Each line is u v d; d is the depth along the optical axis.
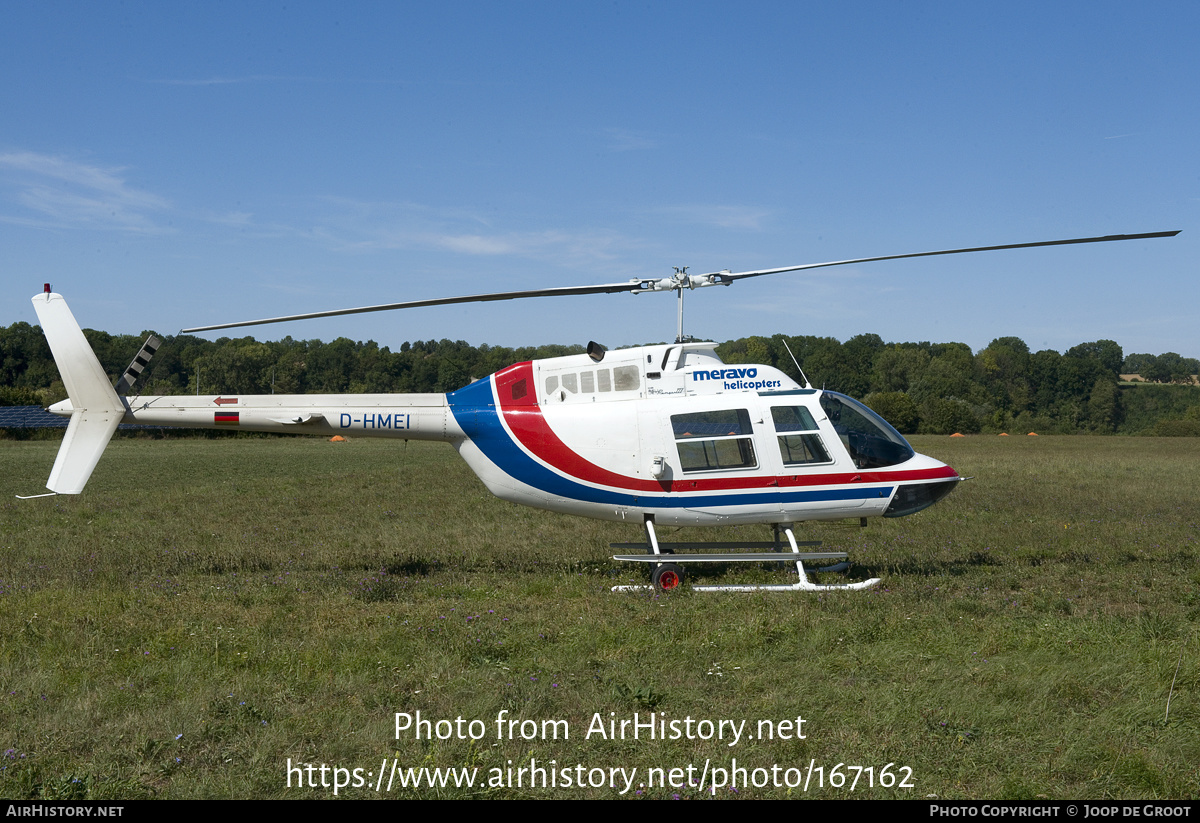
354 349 112.19
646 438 9.17
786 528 9.38
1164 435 67.56
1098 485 19.97
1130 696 5.36
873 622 6.95
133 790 4.21
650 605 7.74
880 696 5.38
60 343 9.72
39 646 6.51
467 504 16.86
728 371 9.47
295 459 33.09
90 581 9.09
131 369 9.88
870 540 11.72
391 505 16.83
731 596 8.14
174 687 5.59
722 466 9.16
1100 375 93.88
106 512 15.91
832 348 91.56
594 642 6.53
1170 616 7.19
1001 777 4.38
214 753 4.67
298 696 5.47
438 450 41.53
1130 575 9.15
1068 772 4.44
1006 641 6.47
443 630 6.84
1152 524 13.30
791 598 7.96
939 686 5.51
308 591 8.63
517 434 9.35
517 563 10.29
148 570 9.86
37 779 4.35
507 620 7.21
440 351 129.88
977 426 72.25
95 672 5.88
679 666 6.00
